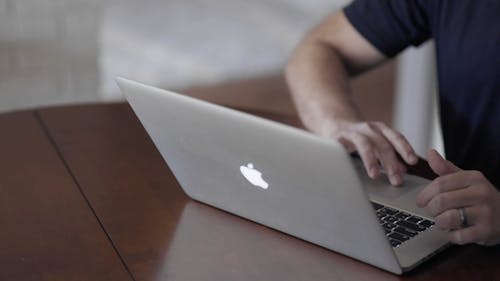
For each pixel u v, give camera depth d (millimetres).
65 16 3314
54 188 1394
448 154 1714
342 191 1055
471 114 1667
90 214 1303
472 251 1197
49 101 3387
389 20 1804
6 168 1465
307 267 1145
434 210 1175
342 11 1874
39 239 1218
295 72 1776
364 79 4766
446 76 1705
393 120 4281
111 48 4359
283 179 1129
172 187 1410
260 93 4539
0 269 1130
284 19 4840
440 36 1714
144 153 1562
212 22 4625
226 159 1197
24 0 3217
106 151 1564
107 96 4246
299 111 1704
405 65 3693
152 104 1233
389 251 1093
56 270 1136
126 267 1146
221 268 1144
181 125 1213
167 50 4527
